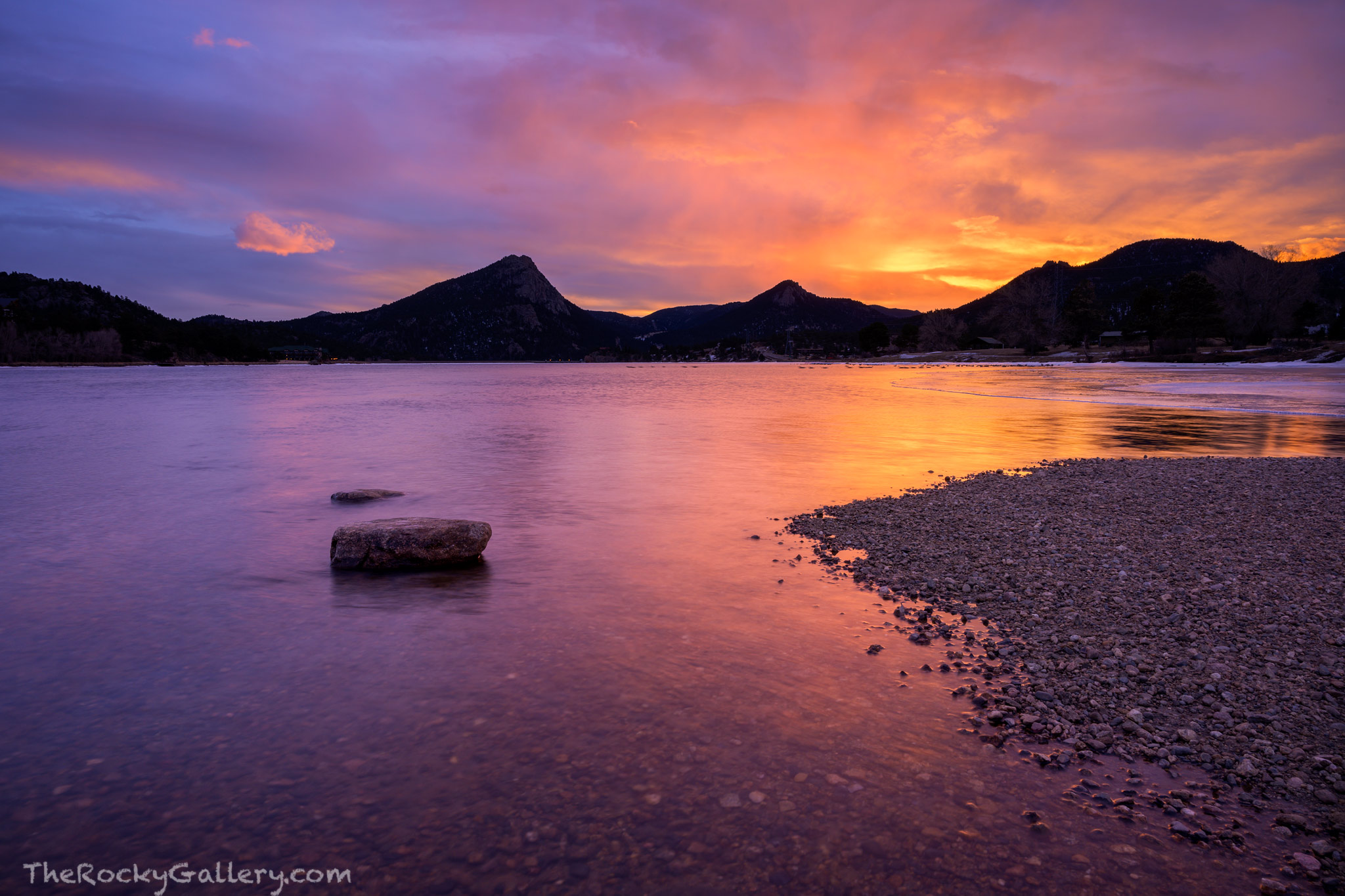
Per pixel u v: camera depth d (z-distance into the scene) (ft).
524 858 11.58
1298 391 154.40
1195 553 30.30
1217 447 69.36
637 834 12.20
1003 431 85.76
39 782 13.82
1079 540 32.53
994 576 27.20
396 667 19.19
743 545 32.42
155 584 26.99
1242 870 11.46
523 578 27.53
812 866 11.42
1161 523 35.88
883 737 15.47
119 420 107.04
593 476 52.54
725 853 11.73
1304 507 39.34
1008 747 15.16
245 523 38.04
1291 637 21.01
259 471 55.98
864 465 57.82
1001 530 34.65
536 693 17.53
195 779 13.94
